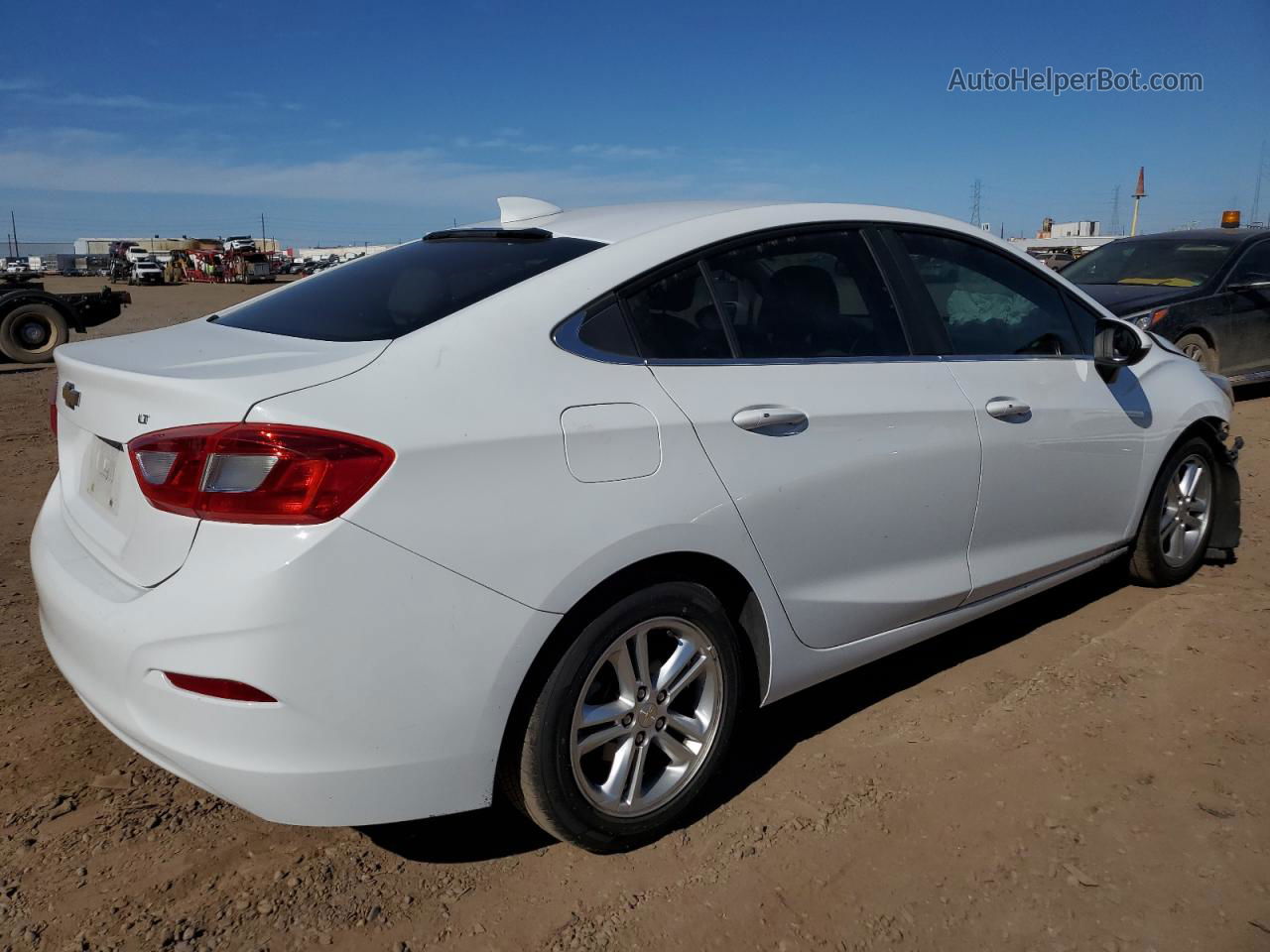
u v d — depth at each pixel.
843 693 3.51
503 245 2.96
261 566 2.05
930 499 3.13
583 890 2.49
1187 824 2.69
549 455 2.33
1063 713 3.30
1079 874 2.50
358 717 2.13
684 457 2.54
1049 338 3.72
